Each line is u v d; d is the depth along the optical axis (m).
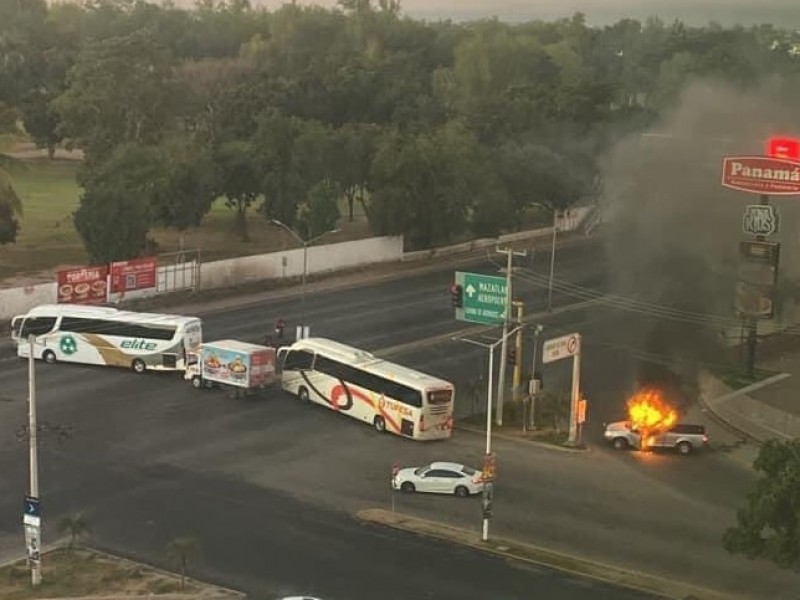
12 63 180.62
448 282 104.81
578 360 61.78
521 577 41.56
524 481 54.91
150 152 108.94
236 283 97.25
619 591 40.66
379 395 61.88
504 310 64.81
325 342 67.12
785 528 36.34
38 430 49.59
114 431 58.50
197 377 67.88
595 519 50.00
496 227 123.62
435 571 41.88
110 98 141.62
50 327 72.19
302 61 198.25
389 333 83.38
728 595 41.56
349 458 56.66
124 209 93.62
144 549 43.00
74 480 50.78
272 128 116.25
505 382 72.25
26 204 130.12
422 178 114.81
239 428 60.56
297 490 51.12
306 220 110.69
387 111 153.88
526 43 186.50
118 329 71.25
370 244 111.44
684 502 53.28
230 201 118.88
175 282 92.06
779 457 37.59
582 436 64.25
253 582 39.97
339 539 45.00
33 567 38.72
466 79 178.50
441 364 76.06
